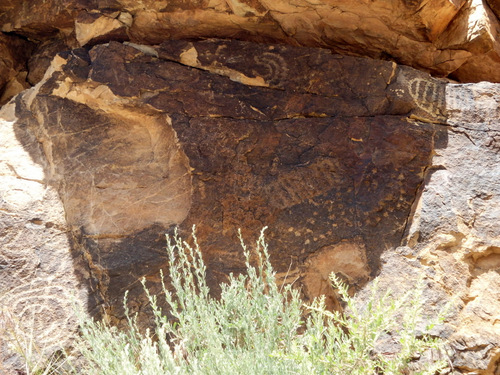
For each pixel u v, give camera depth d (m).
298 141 2.85
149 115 2.91
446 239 2.57
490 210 2.62
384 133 2.83
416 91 2.93
